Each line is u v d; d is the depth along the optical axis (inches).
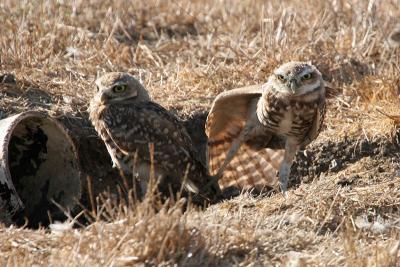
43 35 576.4
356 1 625.6
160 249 341.4
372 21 586.6
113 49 571.8
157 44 596.4
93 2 647.8
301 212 408.2
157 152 473.1
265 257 355.9
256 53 558.9
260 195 456.1
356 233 384.2
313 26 578.9
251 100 464.1
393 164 469.7
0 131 435.5
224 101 450.3
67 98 505.7
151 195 363.9
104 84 470.9
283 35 568.7
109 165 508.7
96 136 503.5
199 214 376.5
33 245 358.3
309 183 472.7
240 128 475.5
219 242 356.2
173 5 661.9
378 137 484.1
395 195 421.4
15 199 429.4
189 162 480.7
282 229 386.0
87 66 550.9
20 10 600.1
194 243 350.9
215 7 662.5
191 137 516.1
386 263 343.9
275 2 657.6
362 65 560.4
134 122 468.8
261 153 489.1
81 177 490.0
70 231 361.1
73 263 333.1
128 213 366.0
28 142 474.0
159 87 538.3
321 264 346.0
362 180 454.9
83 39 584.4
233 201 433.1
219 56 571.8
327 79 548.4
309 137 458.3
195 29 637.9
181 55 582.6
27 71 529.7
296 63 443.2
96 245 344.8
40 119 456.8
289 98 438.6
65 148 466.0
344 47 569.3
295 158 494.9
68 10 619.5
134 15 643.5
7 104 488.4
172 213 354.3
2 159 427.2
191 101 524.7
